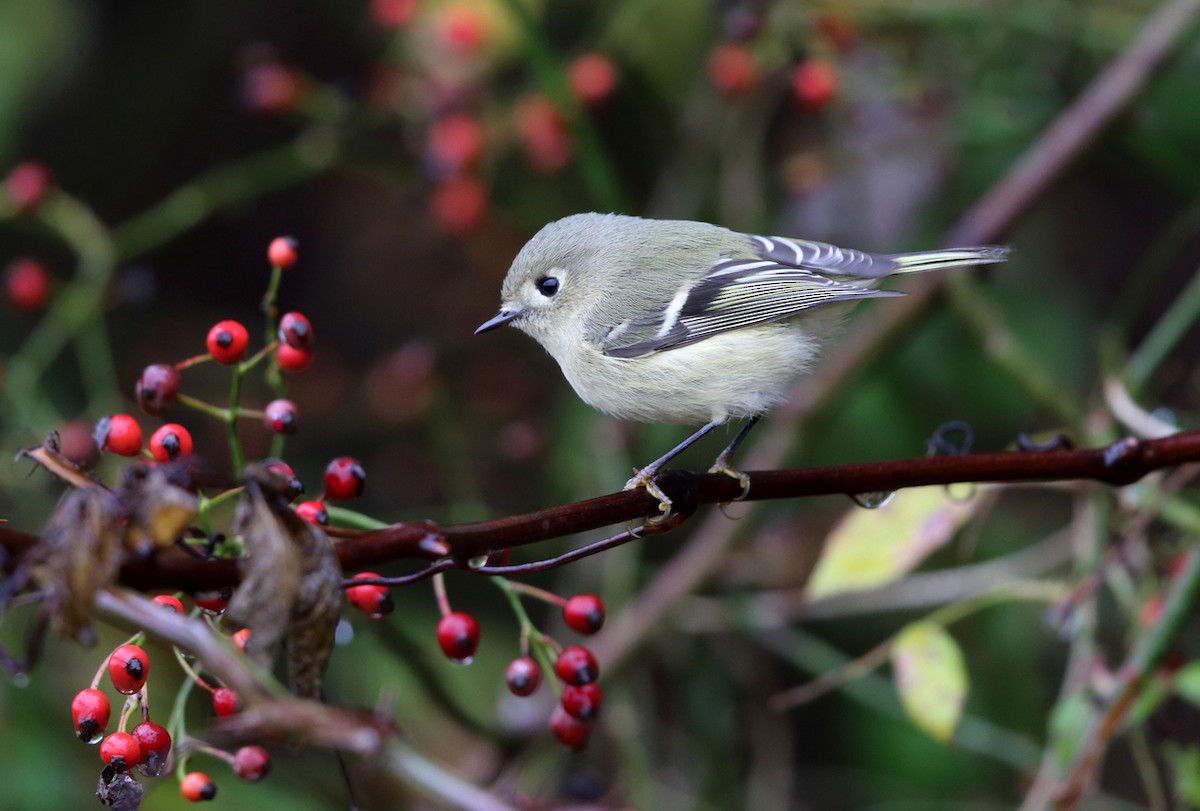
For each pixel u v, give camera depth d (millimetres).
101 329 8406
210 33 10891
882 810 8922
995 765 9336
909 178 10953
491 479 10719
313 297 11555
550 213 10672
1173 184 10000
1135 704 6301
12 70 9859
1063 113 10297
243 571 3629
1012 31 9867
